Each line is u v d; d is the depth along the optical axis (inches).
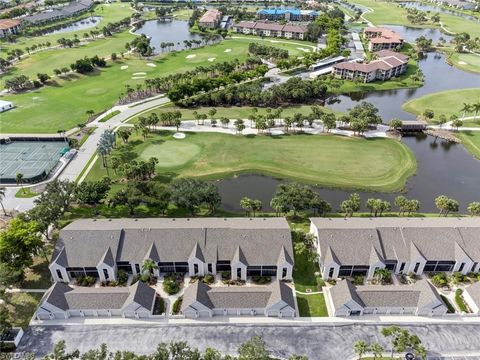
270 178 4773.6
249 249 3326.8
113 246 3326.8
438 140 5777.6
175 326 2940.5
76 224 3560.5
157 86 7234.3
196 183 4079.7
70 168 4938.5
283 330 2913.4
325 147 5418.3
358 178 4761.3
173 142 5526.6
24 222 3518.7
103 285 3265.3
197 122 6112.2
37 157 5201.8
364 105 6117.1
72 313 3002.0
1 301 3127.5
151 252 3287.4
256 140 5580.7
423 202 4370.1
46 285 3267.7
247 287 3137.3
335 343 2819.9
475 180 4810.5
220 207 4242.1
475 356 2726.4
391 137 5723.4
